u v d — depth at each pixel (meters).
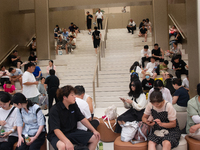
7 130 3.10
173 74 6.74
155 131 2.89
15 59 8.45
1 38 8.28
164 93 3.93
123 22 15.02
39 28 9.09
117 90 6.92
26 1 9.61
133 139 3.13
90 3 8.77
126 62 8.38
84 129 3.11
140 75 7.09
